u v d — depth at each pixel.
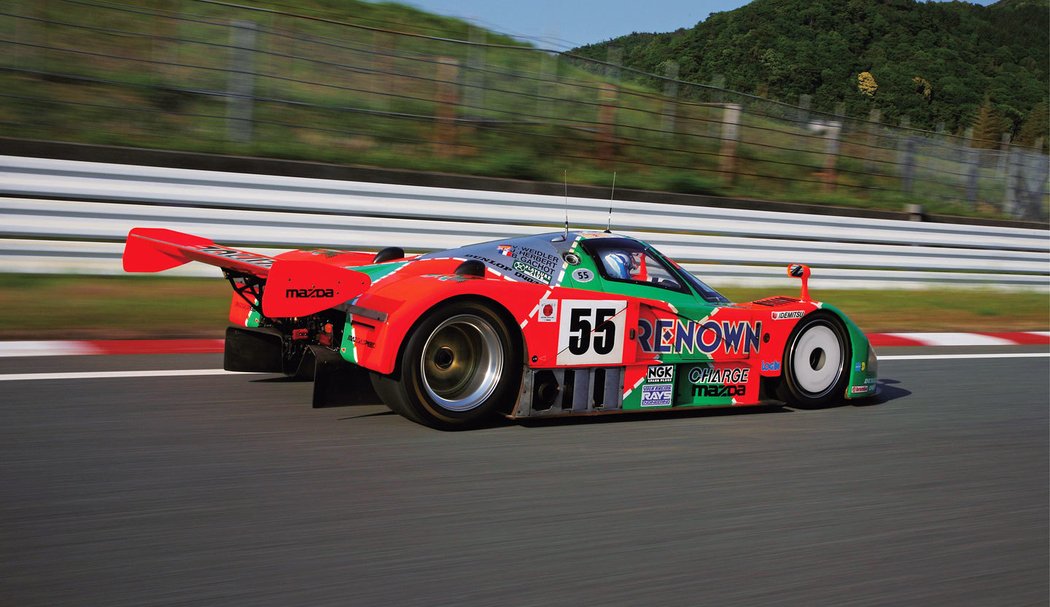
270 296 3.83
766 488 3.66
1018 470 4.21
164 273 7.88
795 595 2.64
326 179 8.88
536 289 4.29
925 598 2.69
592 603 2.51
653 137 13.46
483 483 3.47
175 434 3.88
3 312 6.29
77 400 4.36
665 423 4.68
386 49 12.54
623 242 4.83
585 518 3.17
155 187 7.95
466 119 11.71
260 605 2.36
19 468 3.32
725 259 10.77
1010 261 13.45
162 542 2.72
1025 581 2.87
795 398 5.20
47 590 2.36
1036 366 7.43
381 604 2.42
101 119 9.40
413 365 3.99
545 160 11.84
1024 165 15.77
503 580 2.62
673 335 4.74
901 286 11.84
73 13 11.05
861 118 14.70
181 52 11.11
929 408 5.49
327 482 3.36
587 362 4.43
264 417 4.25
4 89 9.33
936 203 14.87
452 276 4.26
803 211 11.78
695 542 3.01
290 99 10.91
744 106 13.72
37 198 7.44
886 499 3.62
